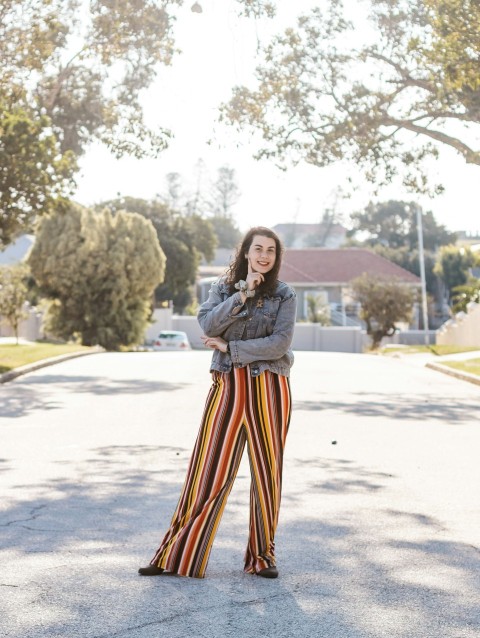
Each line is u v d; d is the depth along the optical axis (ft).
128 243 164.96
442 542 21.01
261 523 17.70
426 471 31.32
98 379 72.38
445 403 57.21
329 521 23.16
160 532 21.57
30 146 79.61
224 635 14.37
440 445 37.91
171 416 46.98
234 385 17.42
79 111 85.61
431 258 331.98
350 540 21.08
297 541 20.93
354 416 48.37
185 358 107.55
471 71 61.77
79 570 17.98
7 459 33.14
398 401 58.03
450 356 119.55
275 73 80.28
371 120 79.25
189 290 277.64
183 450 35.50
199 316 17.69
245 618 15.21
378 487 28.17
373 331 178.91
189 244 265.13
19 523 22.47
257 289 17.58
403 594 16.76
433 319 273.75
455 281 304.91
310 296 217.77
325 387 68.13
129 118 84.07
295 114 80.59
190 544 17.46
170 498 25.93
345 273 247.29
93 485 27.94
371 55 78.79
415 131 81.76
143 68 78.18
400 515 24.00
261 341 17.30
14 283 122.42
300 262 250.98
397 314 176.04
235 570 18.22
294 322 17.58
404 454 35.24
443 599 16.48
